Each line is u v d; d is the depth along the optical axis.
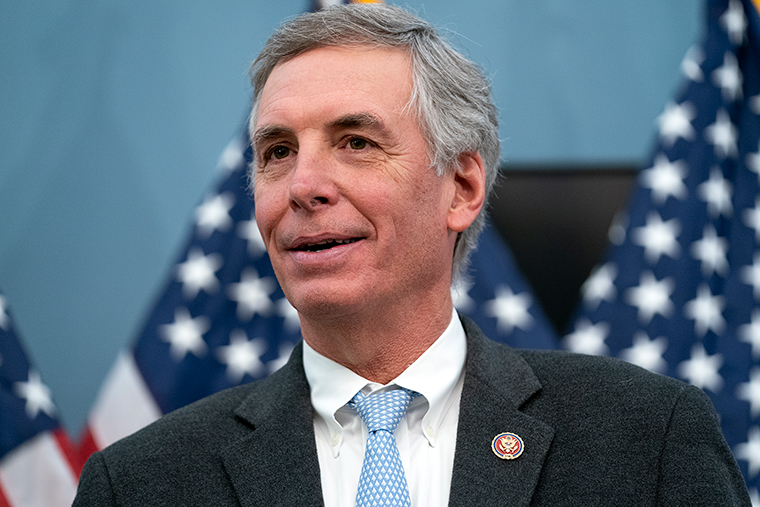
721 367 6.72
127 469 2.91
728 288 6.88
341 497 2.77
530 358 3.16
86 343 7.20
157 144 7.55
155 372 6.59
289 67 3.05
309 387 3.09
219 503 2.79
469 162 3.23
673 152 7.11
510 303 6.98
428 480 2.79
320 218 2.79
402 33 3.10
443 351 3.02
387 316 2.92
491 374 2.99
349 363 3.01
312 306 2.79
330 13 3.11
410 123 2.96
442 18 7.84
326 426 3.00
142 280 7.34
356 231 2.80
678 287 6.88
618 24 7.90
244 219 6.93
